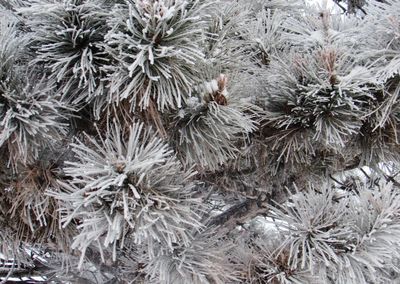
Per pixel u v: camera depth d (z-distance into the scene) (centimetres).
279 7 97
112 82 61
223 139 71
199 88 66
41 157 67
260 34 86
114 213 62
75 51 63
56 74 64
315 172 83
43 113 63
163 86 63
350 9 125
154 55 61
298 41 80
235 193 90
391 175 88
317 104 71
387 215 70
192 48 61
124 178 61
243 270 77
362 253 70
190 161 70
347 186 94
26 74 63
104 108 65
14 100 61
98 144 66
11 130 60
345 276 71
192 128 69
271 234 97
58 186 67
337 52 71
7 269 92
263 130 77
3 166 66
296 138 75
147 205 61
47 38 63
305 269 74
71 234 72
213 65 70
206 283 71
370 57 71
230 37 76
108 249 79
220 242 80
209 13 65
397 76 71
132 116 67
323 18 79
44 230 72
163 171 64
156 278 74
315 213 73
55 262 92
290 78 72
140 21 60
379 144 75
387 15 69
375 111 71
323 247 71
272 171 80
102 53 62
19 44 63
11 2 69
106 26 63
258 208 85
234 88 68
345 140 76
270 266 75
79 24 62
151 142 64
